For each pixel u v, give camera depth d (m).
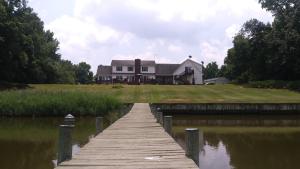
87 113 40.38
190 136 12.72
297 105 46.44
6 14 67.06
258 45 80.00
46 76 84.38
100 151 14.67
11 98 41.12
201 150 23.06
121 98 54.84
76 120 38.09
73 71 126.44
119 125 24.56
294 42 71.19
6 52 67.38
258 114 46.91
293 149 23.33
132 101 52.19
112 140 17.77
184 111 46.91
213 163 19.34
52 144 24.69
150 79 107.81
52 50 103.44
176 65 116.69
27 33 78.62
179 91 65.31
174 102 48.78
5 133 29.56
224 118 43.31
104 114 40.50
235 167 18.38
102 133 20.38
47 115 40.31
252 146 24.53
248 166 18.56
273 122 39.56
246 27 82.12
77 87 67.81
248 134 30.55
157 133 20.36
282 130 33.12
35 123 35.84
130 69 112.56
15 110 39.94
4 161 19.58
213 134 30.52
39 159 20.05
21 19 73.69
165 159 12.98
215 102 48.12
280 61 73.69
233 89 68.50
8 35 66.38
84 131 30.31
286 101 50.25
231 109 46.62
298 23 73.25
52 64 87.44
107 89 66.56
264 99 53.91
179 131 31.80
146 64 112.69
